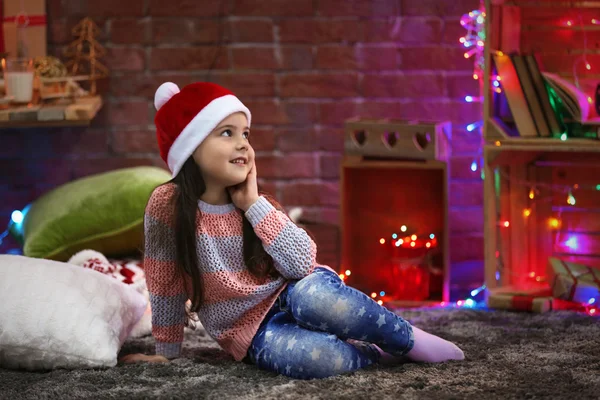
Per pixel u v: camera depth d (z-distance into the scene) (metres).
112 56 3.72
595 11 3.38
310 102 3.75
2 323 2.34
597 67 3.40
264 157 3.77
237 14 3.71
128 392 2.13
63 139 3.77
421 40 3.70
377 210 3.63
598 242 3.48
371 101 3.73
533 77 3.24
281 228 2.30
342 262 3.45
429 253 3.47
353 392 2.09
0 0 3.65
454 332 2.82
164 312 2.43
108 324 2.42
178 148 2.28
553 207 3.52
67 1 3.68
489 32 3.23
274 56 3.72
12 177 3.78
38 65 3.44
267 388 2.14
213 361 2.45
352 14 3.70
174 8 3.70
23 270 2.45
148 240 2.37
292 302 2.26
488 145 3.21
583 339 2.70
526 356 2.46
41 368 2.38
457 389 2.12
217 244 2.33
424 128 3.30
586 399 2.04
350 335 2.25
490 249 3.28
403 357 2.38
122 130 3.76
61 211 3.18
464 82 3.71
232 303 2.35
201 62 3.73
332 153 3.76
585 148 3.09
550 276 3.25
